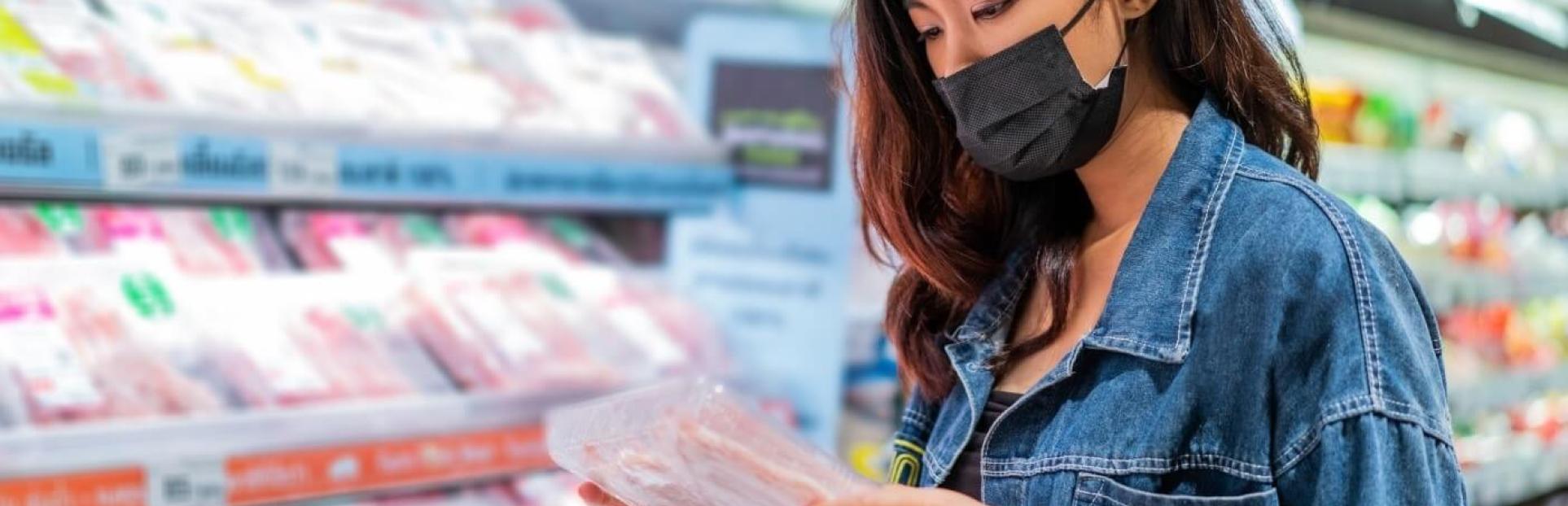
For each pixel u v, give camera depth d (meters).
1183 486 0.99
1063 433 1.05
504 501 1.96
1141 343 1.01
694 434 0.97
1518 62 3.32
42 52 1.62
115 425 1.54
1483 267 3.47
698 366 2.16
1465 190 3.28
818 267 2.29
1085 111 1.05
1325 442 0.90
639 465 1.00
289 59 1.91
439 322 1.98
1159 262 1.03
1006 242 1.26
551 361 1.99
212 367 1.71
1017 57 1.04
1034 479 1.06
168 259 1.86
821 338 2.28
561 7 2.49
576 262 2.32
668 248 2.45
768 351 2.33
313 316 1.89
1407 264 1.01
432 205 2.23
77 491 1.50
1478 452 3.37
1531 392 3.53
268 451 1.65
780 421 1.04
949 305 1.29
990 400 1.16
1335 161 2.85
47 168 1.51
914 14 1.11
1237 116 1.10
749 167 2.35
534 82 2.20
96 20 1.76
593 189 2.11
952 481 1.18
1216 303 0.98
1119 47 1.06
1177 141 1.10
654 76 2.43
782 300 2.32
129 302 1.75
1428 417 0.91
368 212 2.19
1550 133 4.15
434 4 2.27
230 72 1.80
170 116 1.62
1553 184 3.70
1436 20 2.91
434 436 1.80
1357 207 3.38
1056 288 1.14
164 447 1.58
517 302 2.10
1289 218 0.97
